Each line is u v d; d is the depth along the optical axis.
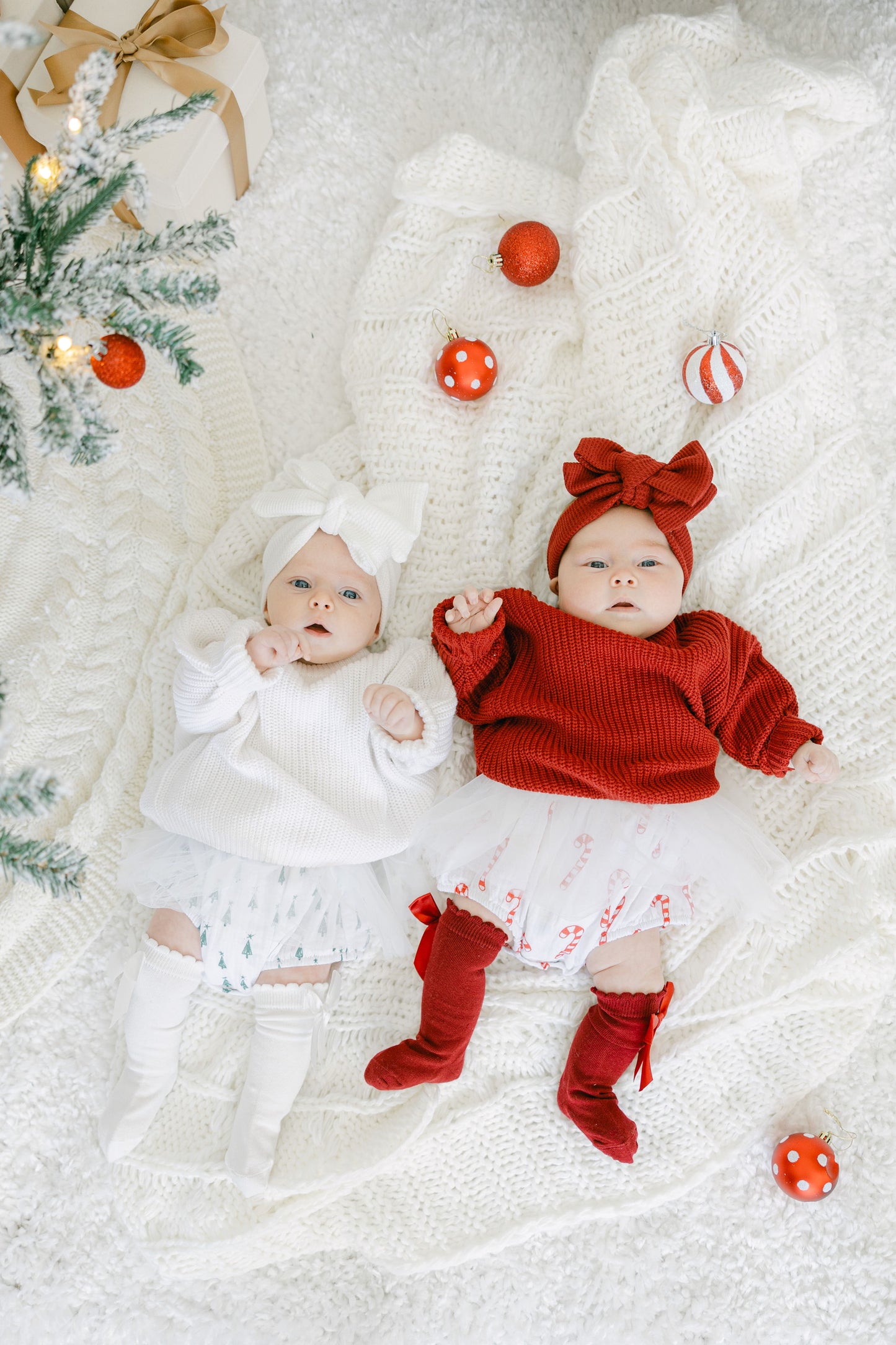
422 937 1.91
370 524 1.89
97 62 1.23
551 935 1.76
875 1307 1.89
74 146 1.24
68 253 1.37
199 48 2.06
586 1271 1.92
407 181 2.24
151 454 2.18
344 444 2.22
